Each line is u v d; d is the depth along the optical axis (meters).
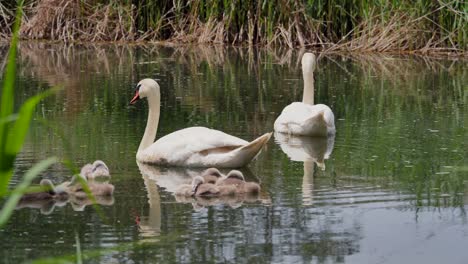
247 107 20.03
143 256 9.81
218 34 32.44
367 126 17.84
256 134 16.98
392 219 11.34
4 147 5.86
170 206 11.80
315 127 16.64
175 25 33.34
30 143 15.62
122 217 11.26
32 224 10.92
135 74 25.39
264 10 31.62
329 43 30.61
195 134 14.26
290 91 22.33
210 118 18.56
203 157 14.03
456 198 12.30
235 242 10.33
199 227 10.91
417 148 15.58
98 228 10.79
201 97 21.38
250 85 23.36
